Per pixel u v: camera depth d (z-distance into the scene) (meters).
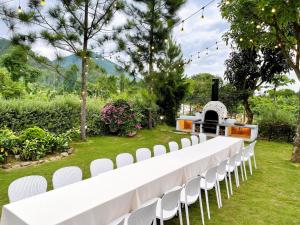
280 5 5.05
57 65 7.16
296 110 12.01
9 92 8.95
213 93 10.95
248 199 4.27
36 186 2.70
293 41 7.21
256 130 10.01
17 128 6.94
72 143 7.67
